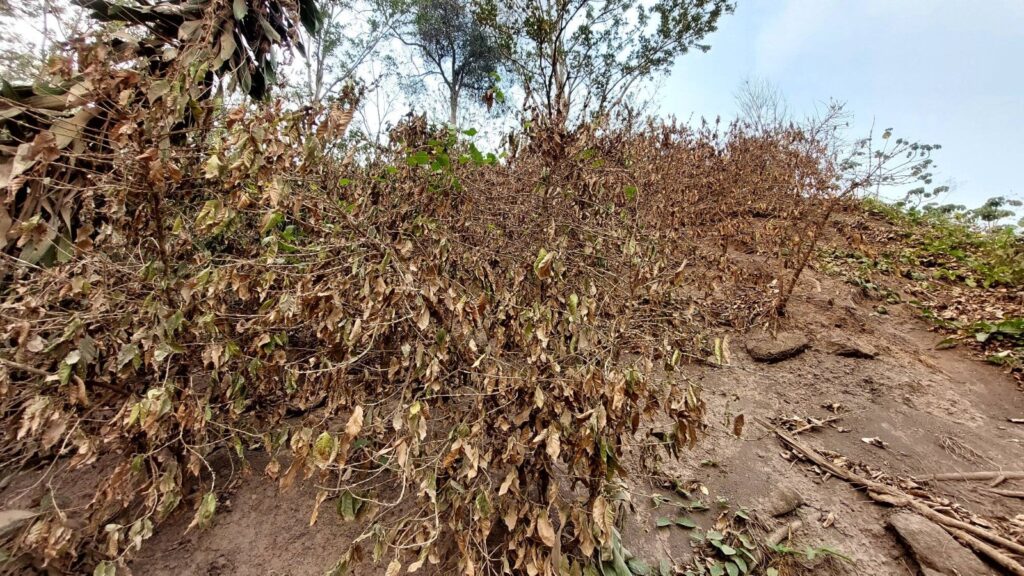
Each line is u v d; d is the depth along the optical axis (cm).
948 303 395
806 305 380
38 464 181
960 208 698
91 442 146
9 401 147
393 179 216
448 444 146
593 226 191
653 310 193
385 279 148
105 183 154
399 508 180
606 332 164
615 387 126
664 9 1016
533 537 137
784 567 170
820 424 253
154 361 148
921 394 279
